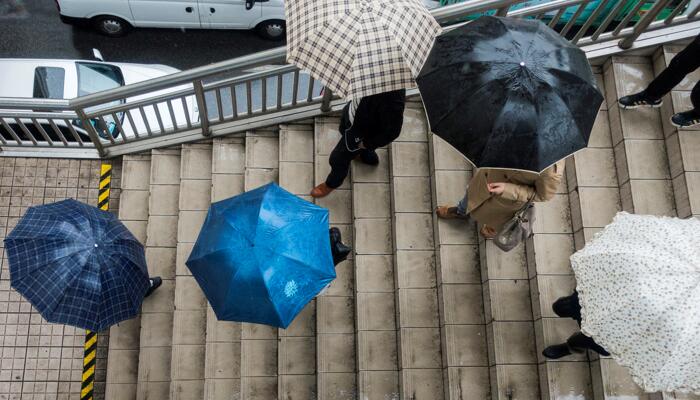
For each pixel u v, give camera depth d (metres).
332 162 5.35
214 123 6.29
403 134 6.00
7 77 7.25
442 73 3.84
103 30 8.55
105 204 6.65
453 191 5.68
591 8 7.62
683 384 3.38
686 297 3.25
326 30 4.30
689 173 5.07
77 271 4.55
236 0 8.19
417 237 5.69
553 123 3.62
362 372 5.39
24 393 6.02
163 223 6.29
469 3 4.88
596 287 3.64
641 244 3.52
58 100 5.50
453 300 5.38
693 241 3.44
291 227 4.30
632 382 4.71
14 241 4.65
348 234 5.93
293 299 4.22
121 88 5.39
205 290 4.40
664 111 5.39
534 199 4.23
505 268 5.34
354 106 4.69
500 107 3.61
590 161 5.46
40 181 6.64
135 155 6.63
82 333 6.20
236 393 5.63
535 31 3.83
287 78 8.48
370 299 5.60
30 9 8.75
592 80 3.80
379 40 4.25
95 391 6.07
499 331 5.16
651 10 5.12
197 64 8.64
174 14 8.34
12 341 6.11
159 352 5.91
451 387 5.15
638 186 5.22
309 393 5.50
